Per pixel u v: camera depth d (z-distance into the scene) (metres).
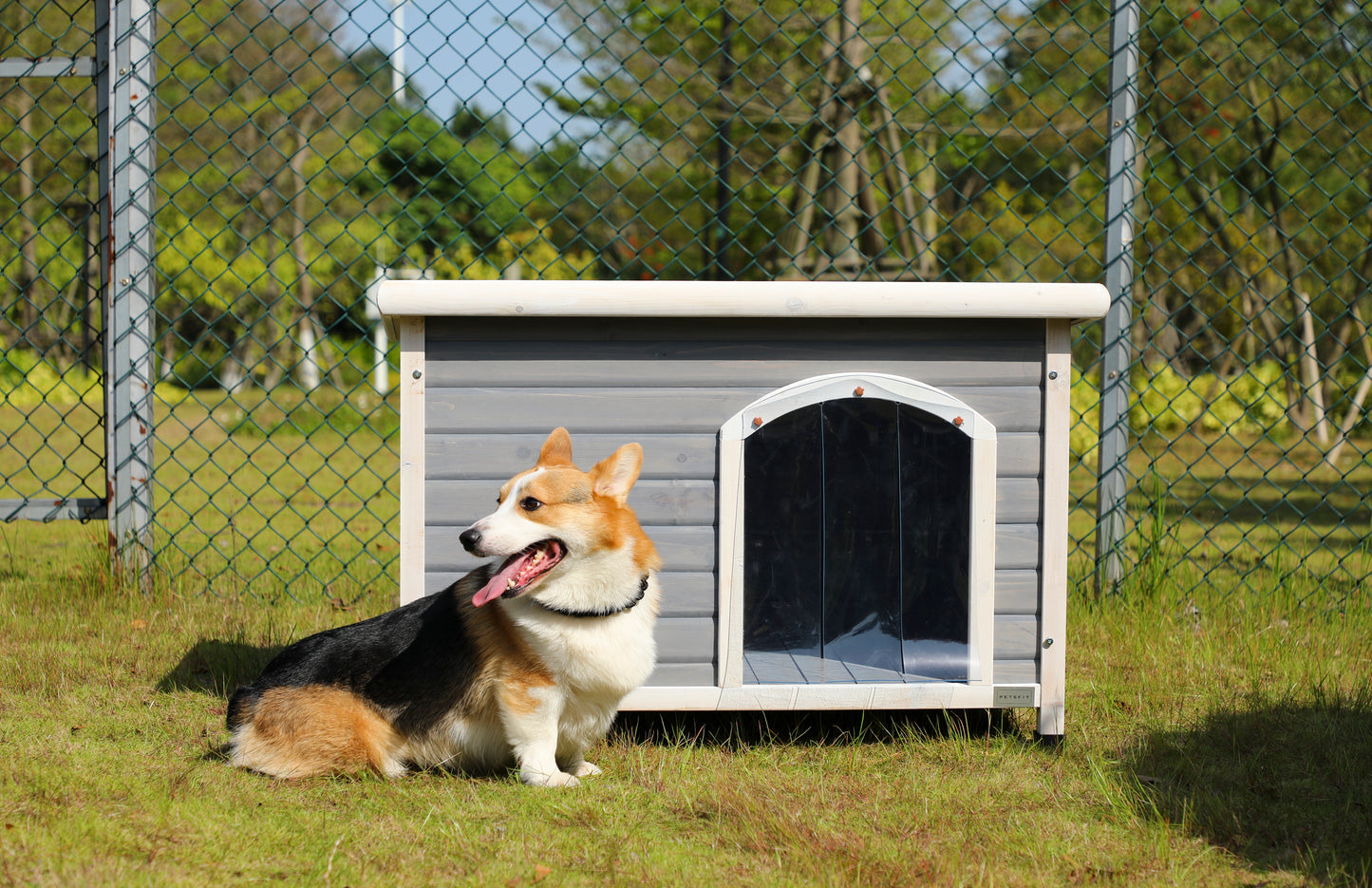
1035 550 2.90
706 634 2.88
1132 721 3.12
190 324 22.25
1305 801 2.52
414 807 2.41
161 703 3.14
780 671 3.00
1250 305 15.75
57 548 5.43
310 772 2.53
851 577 3.10
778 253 11.30
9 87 4.41
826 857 2.16
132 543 4.21
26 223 15.77
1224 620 4.12
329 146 20.34
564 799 2.46
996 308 2.77
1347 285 16.23
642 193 13.97
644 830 2.30
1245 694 3.32
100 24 4.09
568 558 2.52
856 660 3.09
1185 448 12.04
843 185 8.63
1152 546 4.30
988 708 2.90
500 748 2.71
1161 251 15.63
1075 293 2.77
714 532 2.88
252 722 2.59
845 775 2.70
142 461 4.19
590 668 2.53
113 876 1.90
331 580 4.64
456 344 2.83
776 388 2.87
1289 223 15.62
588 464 2.86
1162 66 12.16
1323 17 6.48
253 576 4.74
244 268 21.84
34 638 3.69
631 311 2.75
